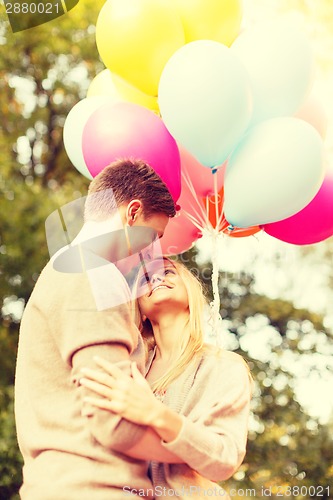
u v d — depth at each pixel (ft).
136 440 5.58
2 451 21.04
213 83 8.41
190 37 9.58
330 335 26.89
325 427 24.97
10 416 21.76
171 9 9.21
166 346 7.23
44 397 5.82
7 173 24.95
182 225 10.40
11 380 22.63
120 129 8.56
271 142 8.82
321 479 24.06
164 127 8.98
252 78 9.02
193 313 7.16
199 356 6.98
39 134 26.71
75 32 26.13
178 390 6.70
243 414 6.56
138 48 8.98
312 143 8.90
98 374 5.55
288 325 26.84
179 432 5.70
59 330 5.75
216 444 5.96
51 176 26.61
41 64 26.48
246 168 8.87
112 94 10.38
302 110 10.11
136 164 6.41
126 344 5.72
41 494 5.55
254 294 26.68
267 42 9.14
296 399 25.45
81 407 5.69
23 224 23.30
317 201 10.03
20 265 23.18
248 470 23.99
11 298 23.24
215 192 9.27
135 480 5.66
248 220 9.18
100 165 8.58
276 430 24.99
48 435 5.75
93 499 5.50
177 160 8.93
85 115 10.00
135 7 9.00
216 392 6.61
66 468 5.61
